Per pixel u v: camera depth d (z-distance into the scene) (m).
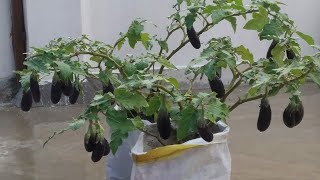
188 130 2.25
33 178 4.09
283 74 2.16
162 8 6.56
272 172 4.17
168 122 2.34
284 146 4.75
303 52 7.32
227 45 2.56
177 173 2.32
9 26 6.23
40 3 5.96
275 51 2.45
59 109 5.97
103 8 6.38
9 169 4.26
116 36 6.47
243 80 2.61
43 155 4.56
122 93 2.15
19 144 4.86
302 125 5.34
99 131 2.20
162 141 2.54
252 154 4.56
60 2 5.99
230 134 5.08
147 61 2.70
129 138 2.83
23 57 6.25
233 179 4.04
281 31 2.53
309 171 4.19
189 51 6.71
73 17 6.05
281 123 5.41
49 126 5.39
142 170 2.32
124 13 6.45
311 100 6.34
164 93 2.37
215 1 2.68
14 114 5.83
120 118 2.14
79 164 4.36
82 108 6.00
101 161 4.40
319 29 7.40
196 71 2.69
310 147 4.72
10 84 6.27
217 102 2.23
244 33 7.05
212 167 2.36
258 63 2.59
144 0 6.49
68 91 2.41
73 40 2.85
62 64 2.32
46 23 6.00
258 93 2.53
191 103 2.24
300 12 7.32
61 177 4.10
